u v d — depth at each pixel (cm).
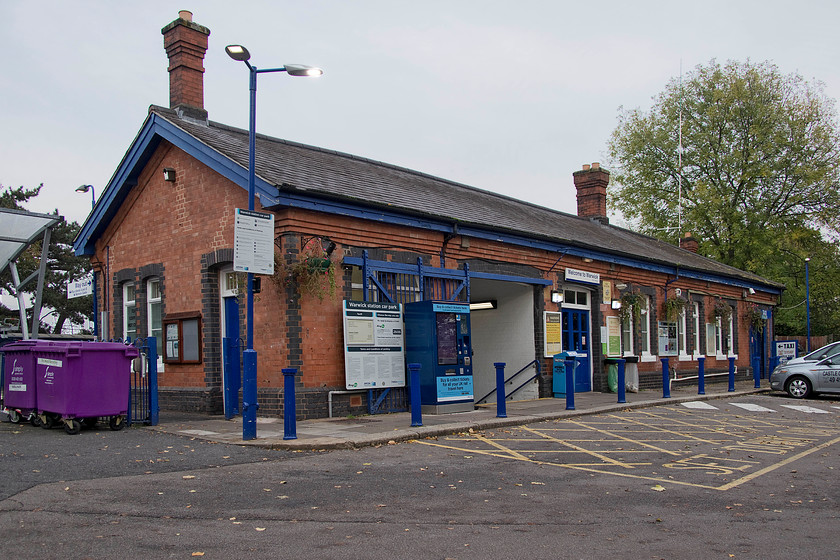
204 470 812
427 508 657
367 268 1367
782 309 4638
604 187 2961
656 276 2423
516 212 2148
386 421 1227
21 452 903
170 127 1466
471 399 1441
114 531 560
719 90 4047
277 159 1465
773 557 525
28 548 512
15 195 3281
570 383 1516
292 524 592
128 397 1136
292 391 1007
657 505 689
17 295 1427
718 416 1485
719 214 4012
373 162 1953
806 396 1973
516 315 1897
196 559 495
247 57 1062
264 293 1306
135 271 1625
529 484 775
